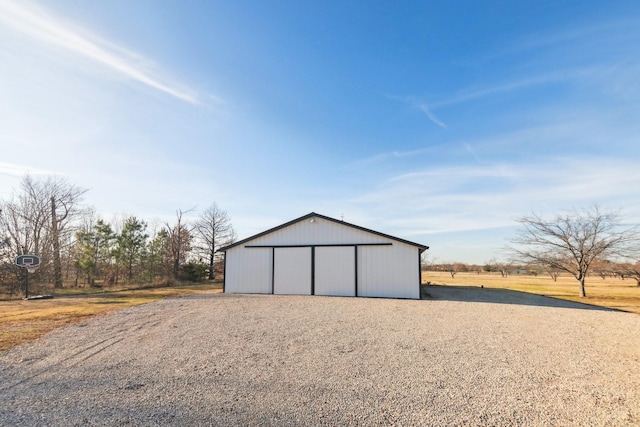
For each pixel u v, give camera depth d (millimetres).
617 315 9594
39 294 15844
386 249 14297
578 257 15539
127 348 5633
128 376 4262
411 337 6500
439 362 4914
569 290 18875
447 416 3168
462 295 15555
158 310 9961
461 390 3836
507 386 3973
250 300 12711
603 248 14883
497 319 8664
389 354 5320
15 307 10742
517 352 5512
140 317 8680
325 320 8289
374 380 4145
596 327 7750
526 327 7645
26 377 4234
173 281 23672
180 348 5629
